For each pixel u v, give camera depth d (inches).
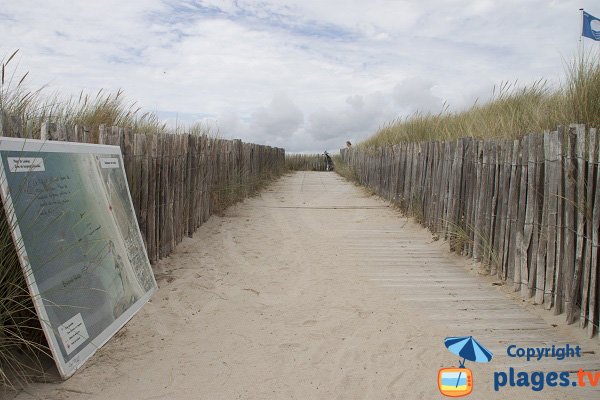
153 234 202.2
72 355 115.9
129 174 185.3
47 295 111.9
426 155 306.2
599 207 135.1
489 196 208.7
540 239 165.0
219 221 310.2
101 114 227.9
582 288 144.6
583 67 187.2
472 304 170.7
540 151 168.4
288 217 346.6
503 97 385.4
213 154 319.6
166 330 144.3
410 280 199.8
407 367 124.1
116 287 145.9
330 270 213.6
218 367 122.8
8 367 114.9
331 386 114.7
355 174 664.4
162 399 107.4
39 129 153.7
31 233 112.0
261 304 169.3
